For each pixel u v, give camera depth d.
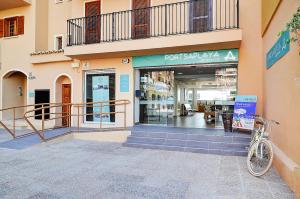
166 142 7.21
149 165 5.38
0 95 11.86
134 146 7.25
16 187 4.10
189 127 8.79
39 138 8.04
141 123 9.62
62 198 3.66
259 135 4.93
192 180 4.42
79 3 10.12
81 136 8.64
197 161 5.69
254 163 4.77
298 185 3.62
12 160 5.82
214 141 6.89
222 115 8.42
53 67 10.71
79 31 10.03
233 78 8.34
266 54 6.73
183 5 8.50
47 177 4.60
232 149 6.40
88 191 3.92
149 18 9.06
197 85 17.88
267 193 3.81
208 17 8.13
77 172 4.90
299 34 3.64
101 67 9.68
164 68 9.21
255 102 7.10
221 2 8.02
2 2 11.06
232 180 4.40
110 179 4.48
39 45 11.50
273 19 5.74
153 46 7.91
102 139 8.40
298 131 3.90
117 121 9.48
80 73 10.08
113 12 9.04
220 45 7.56
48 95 10.86
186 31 8.38
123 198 3.65
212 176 4.62
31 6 11.36
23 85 12.83
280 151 4.95
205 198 3.65
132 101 9.23
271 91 5.97
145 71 9.58
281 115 4.95
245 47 7.73
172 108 9.26
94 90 10.03
